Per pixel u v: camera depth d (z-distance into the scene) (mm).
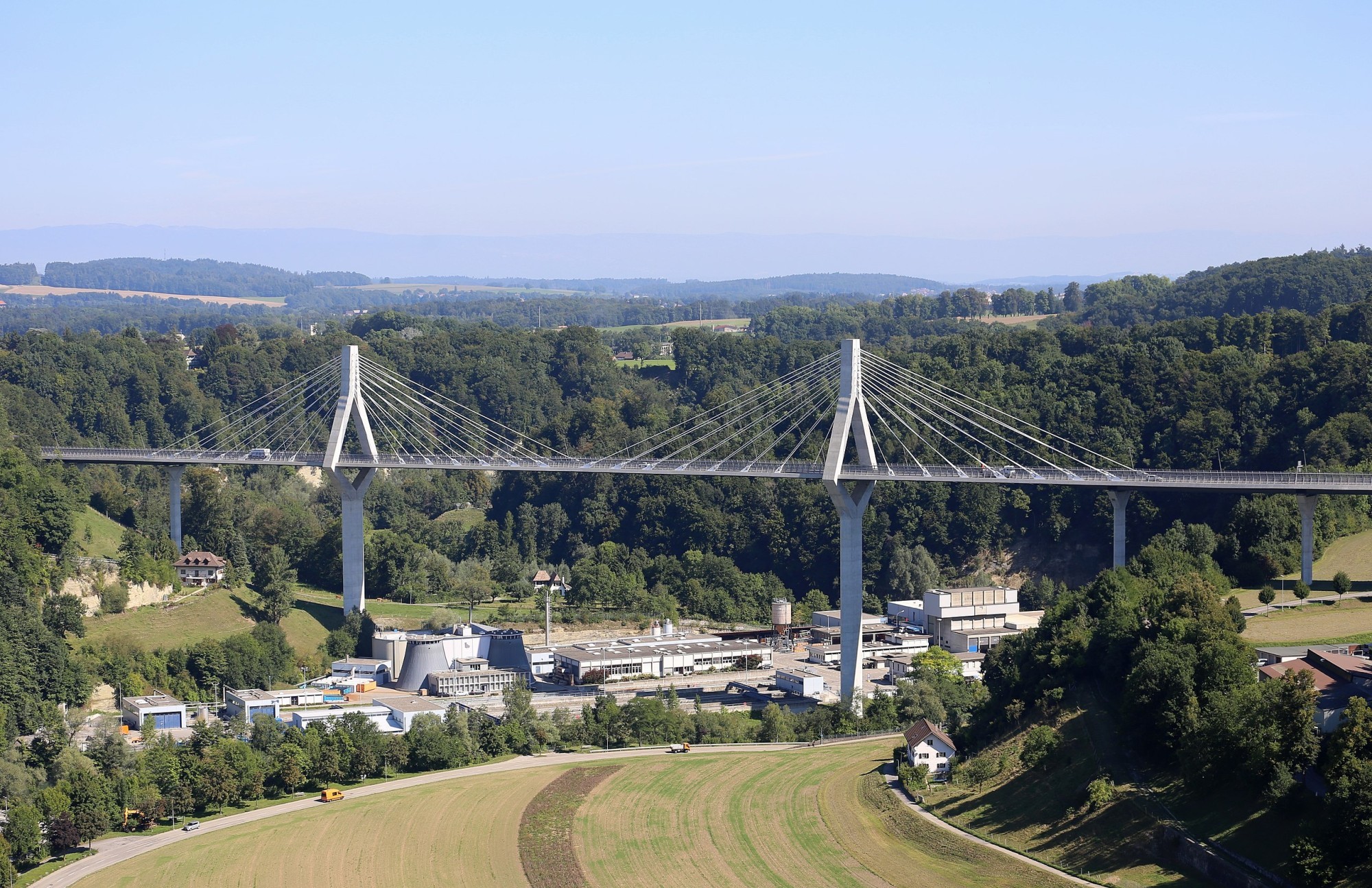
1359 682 148500
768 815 173000
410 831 171625
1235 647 157250
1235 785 141250
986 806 162125
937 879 147375
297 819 177250
